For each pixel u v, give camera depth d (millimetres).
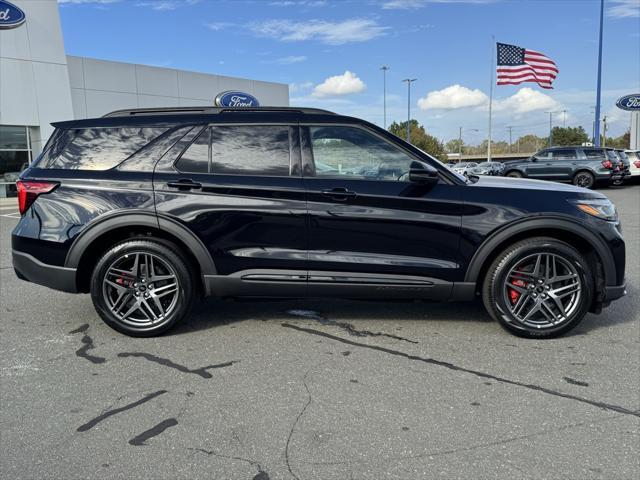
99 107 21672
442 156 89688
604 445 2633
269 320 4641
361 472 2428
